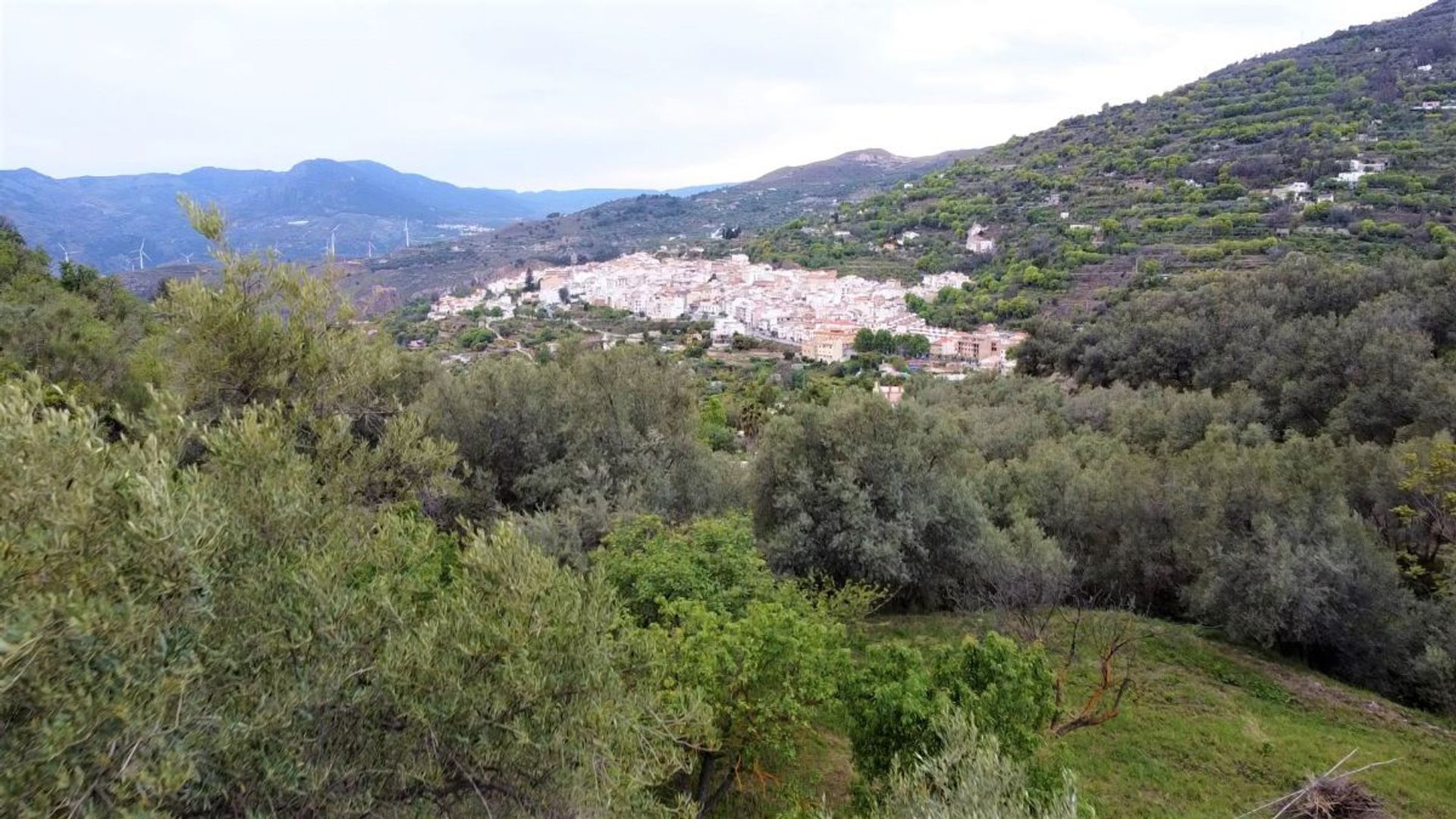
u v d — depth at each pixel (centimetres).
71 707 299
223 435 530
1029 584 1241
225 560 439
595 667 452
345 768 388
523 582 443
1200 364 3222
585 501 1235
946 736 600
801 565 1329
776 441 1502
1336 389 2267
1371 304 2712
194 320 732
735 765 742
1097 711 1009
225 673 379
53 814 288
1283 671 1190
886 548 1273
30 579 327
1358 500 1524
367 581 537
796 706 666
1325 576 1204
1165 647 1258
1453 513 1258
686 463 1459
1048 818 538
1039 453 2006
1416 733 1021
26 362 1395
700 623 761
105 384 1494
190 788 341
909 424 1490
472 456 1364
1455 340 2430
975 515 1403
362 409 864
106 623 312
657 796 708
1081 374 3869
